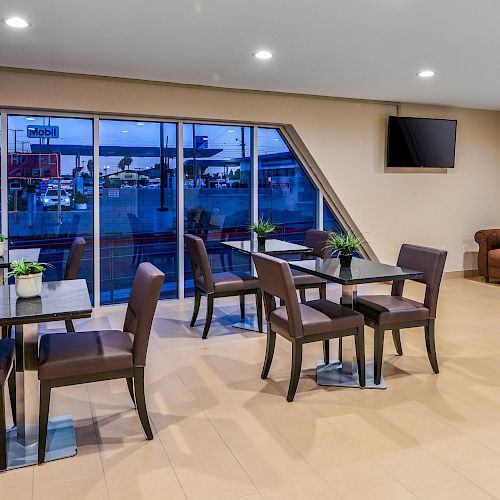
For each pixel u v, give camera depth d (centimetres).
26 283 262
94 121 532
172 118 561
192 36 375
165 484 226
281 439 266
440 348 414
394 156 661
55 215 535
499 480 228
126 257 574
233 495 218
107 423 284
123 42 389
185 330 468
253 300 591
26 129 513
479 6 319
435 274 347
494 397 318
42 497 216
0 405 232
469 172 729
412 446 258
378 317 334
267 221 637
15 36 373
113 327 479
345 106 636
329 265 371
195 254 447
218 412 298
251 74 495
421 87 562
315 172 646
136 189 569
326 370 362
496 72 493
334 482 226
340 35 374
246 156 619
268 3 312
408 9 323
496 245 709
